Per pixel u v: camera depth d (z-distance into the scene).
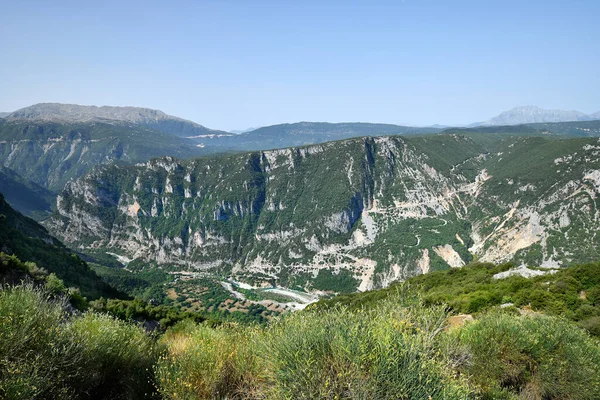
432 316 7.70
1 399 4.32
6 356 4.93
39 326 5.58
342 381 5.07
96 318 7.32
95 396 6.02
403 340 5.67
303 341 5.66
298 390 5.19
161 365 6.05
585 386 8.02
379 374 5.07
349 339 5.52
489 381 7.96
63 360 5.34
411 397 4.93
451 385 5.40
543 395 8.21
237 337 7.62
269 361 5.90
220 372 6.11
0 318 5.36
